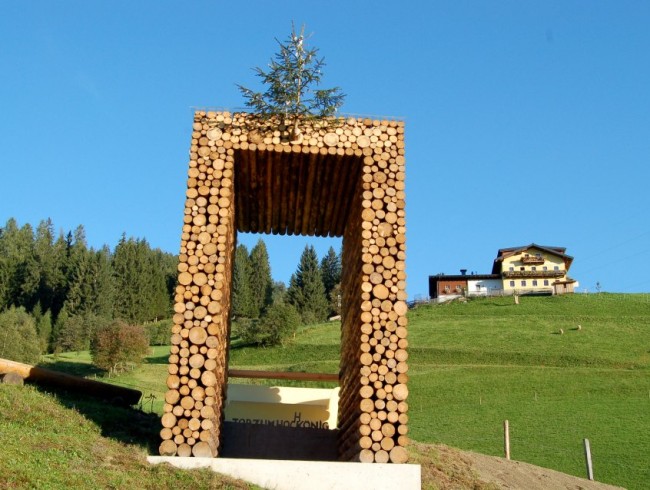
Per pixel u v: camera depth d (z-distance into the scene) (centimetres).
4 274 7856
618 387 4138
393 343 1173
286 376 1838
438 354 5362
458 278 8731
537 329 6144
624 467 2442
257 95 1275
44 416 1162
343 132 1280
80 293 7575
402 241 1223
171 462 1071
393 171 1266
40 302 7669
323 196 1479
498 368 4809
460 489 1276
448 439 3009
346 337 1479
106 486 923
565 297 7644
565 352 5225
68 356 5800
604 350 5253
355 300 1326
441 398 4081
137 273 8444
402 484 1085
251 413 1848
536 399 3959
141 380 4522
